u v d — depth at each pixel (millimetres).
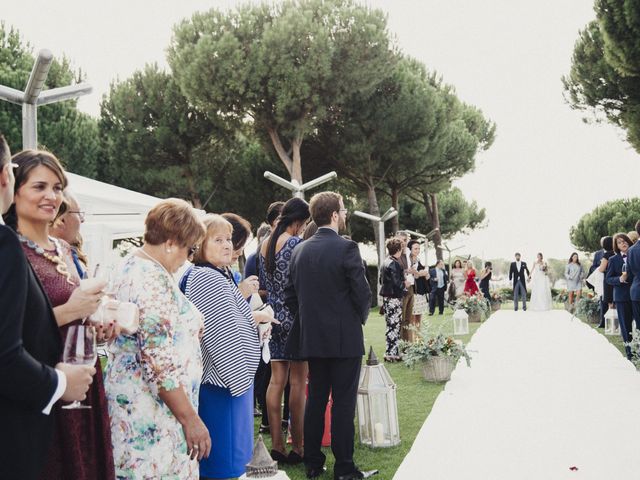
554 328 14305
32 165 2180
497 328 14789
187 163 26766
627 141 18656
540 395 6895
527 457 4738
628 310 9969
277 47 21453
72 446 2119
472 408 6379
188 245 2787
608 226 45062
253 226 28703
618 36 15164
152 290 2557
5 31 23734
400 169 26828
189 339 2711
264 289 5215
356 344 4273
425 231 38719
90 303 2090
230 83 21297
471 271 20781
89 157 25891
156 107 26031
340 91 22766
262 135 24469
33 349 1801
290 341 4555
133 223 10312
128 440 2561
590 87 18625
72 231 2680
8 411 1656
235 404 3365
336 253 4293
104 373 2674
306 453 4398
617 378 7730
